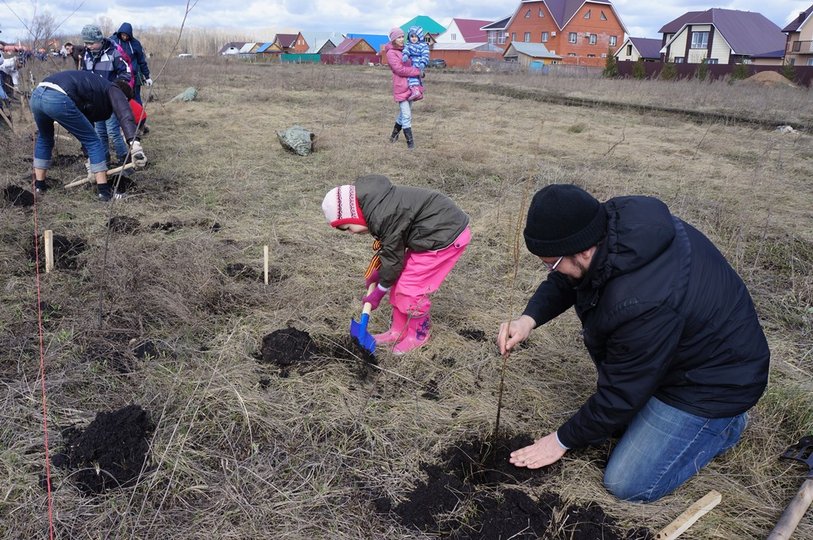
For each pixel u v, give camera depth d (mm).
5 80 9922
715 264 2209
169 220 5184
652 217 2117
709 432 2334
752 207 6070
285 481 2445
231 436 2654
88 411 2756
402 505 2367
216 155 7562
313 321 3645
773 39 49125
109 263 4086
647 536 2279
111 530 2172
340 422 2789
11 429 2590
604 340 2299
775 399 2996
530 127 11016
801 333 3791
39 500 2266
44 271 4051
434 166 7383
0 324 3361
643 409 2412
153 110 11336
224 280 4070
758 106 15672
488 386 3158
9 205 5125
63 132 8422
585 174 7078
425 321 3465
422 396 3051
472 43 63625
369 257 4613
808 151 9312
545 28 59344
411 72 8211
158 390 2900
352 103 13773
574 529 2279
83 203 5426
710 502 2355
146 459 2457
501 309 3980
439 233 3139
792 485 2525
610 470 2439
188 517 2256
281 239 4898
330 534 2213
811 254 4961
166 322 3514
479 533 2262
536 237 2131
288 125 10188
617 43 60344
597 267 2148
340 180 6664
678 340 2131
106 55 7242
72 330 3322
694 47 50031
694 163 8258
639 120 12602
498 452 2660
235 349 3271
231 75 20781
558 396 3098
